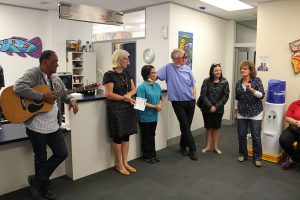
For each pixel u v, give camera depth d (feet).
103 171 11.18
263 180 10.50
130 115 10.71
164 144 14.49
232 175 10.93
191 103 12.73
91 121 10.56
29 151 9.50
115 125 10.46
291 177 10.80
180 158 12.85
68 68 20.17
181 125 12.81
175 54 12.48
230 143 15.34
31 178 8.83
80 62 20.30
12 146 9.09
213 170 11.43
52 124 8.47
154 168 11.59
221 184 10.12
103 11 12.76
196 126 17.74
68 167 10.44
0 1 16.79
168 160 12.58
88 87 9.16
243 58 21.02
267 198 9.13
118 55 10.33
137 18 16.97
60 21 19.76
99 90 11.89
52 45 19.58
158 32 15.60
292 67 13.35
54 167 8.74
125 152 11.14
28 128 8.31
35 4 17.58
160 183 10.15
